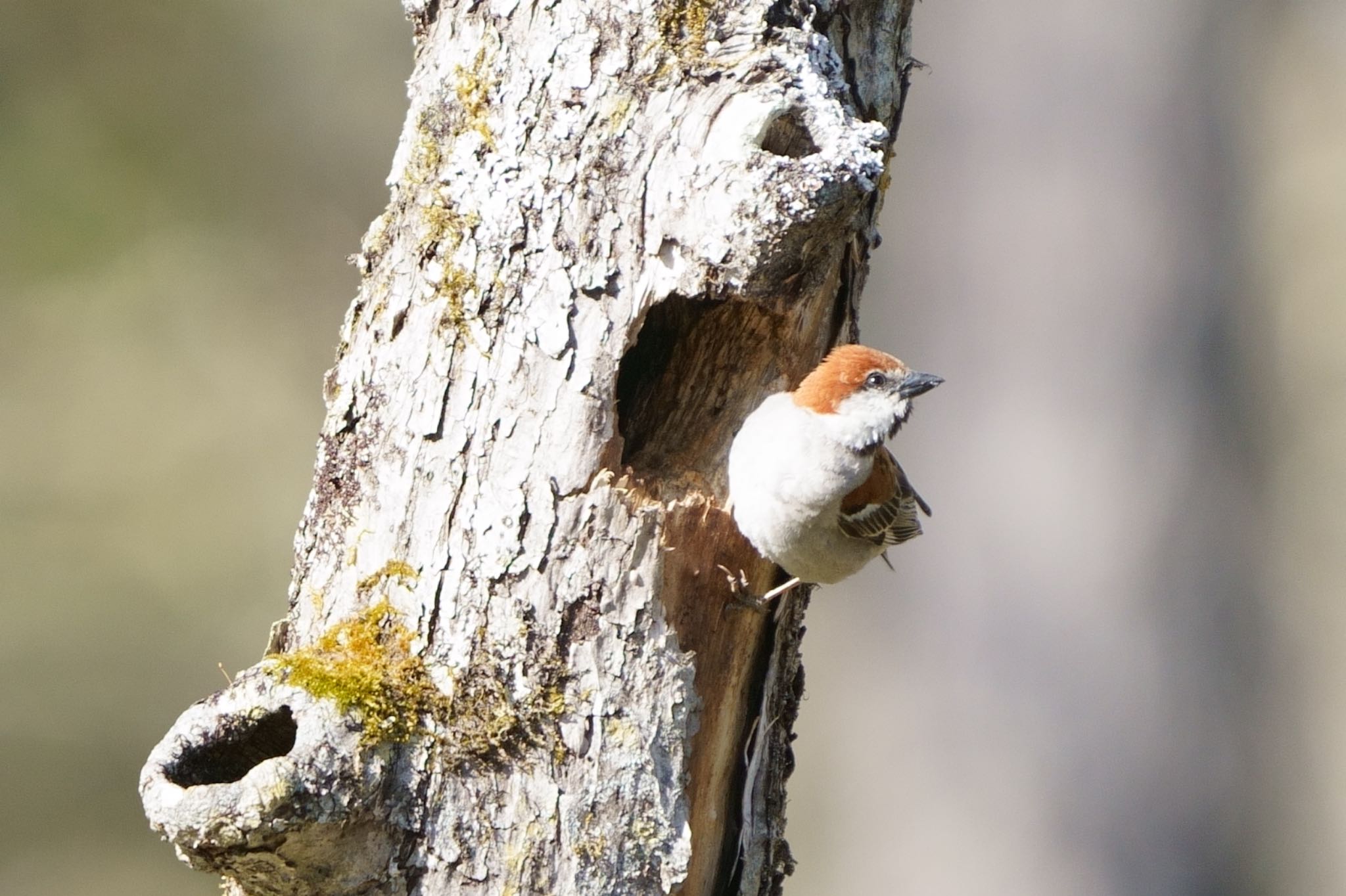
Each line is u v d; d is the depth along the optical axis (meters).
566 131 6.35
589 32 6.38
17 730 15.51
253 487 16.92
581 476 6.24
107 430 16.67
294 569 6.71
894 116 7.21
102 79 16.17
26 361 16.28
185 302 16.77
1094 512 12.60
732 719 6.90
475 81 6.52
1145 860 12.45
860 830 13.67
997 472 12.83
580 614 6.21
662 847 6.20
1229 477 12.64
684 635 6.55
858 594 14.79
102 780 15.59
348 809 5.79
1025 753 12.72
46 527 16.25
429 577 6.25
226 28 16.64
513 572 6.20
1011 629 12.78
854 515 7.39
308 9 16.97
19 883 15.05
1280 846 12.98
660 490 6.72
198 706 5.90
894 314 14.21
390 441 6.43
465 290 6.38
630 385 7.14
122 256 16.44
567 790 6.11
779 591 6.91
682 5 6.38
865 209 7.10
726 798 6.95
